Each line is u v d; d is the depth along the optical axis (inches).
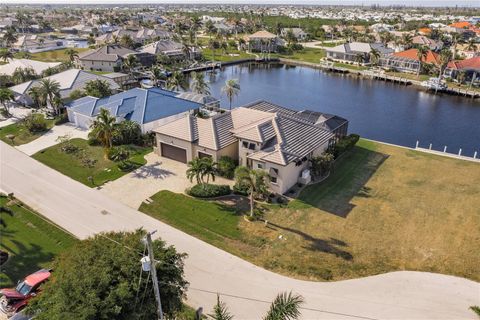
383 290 1151.6
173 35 6948.8
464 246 1353.3
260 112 2037.4
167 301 895.7
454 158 2127.2
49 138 2368.4
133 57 4200.3
